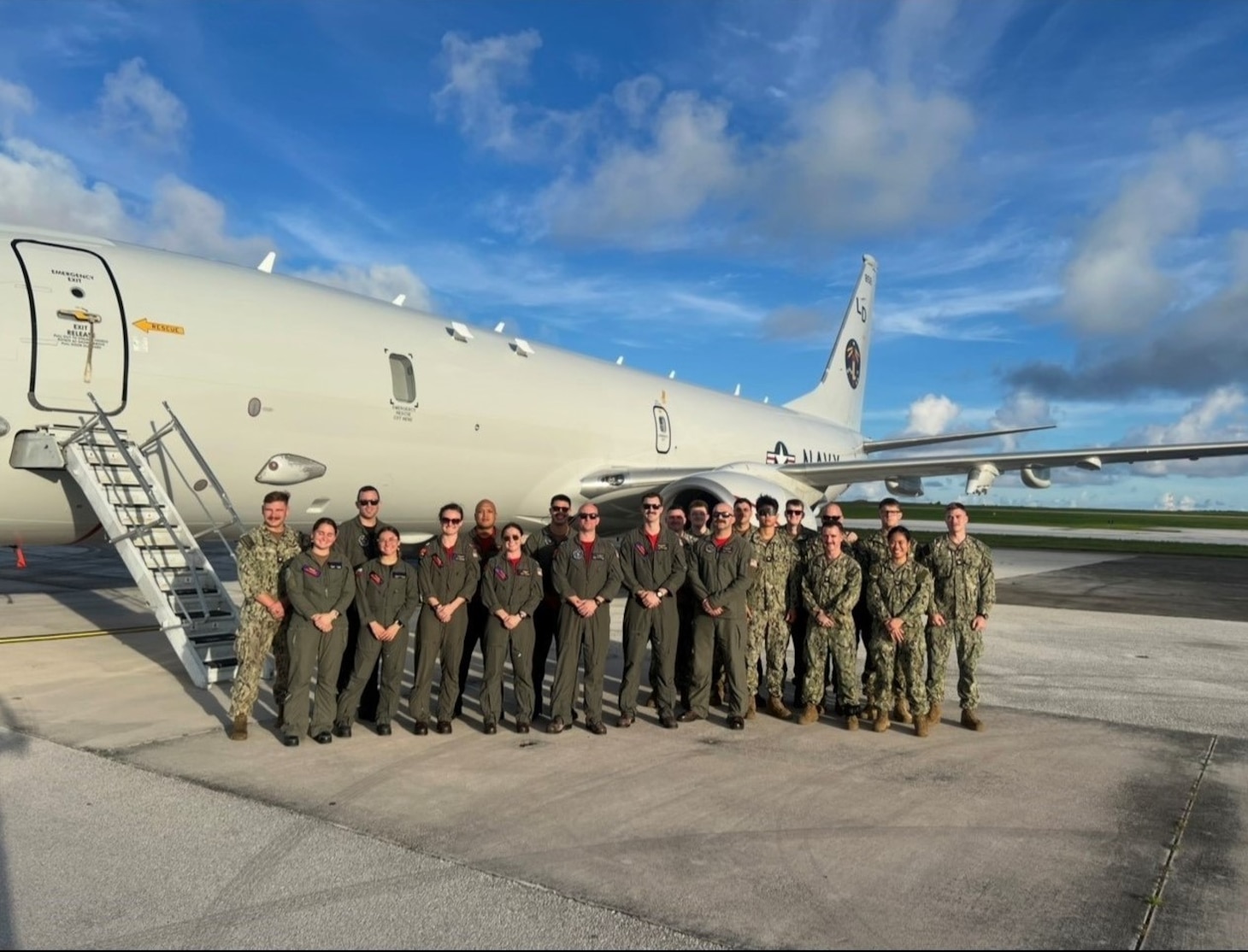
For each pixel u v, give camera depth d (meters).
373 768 5.89
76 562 22.02
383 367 11.81
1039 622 13.34
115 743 6.35
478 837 4.71
